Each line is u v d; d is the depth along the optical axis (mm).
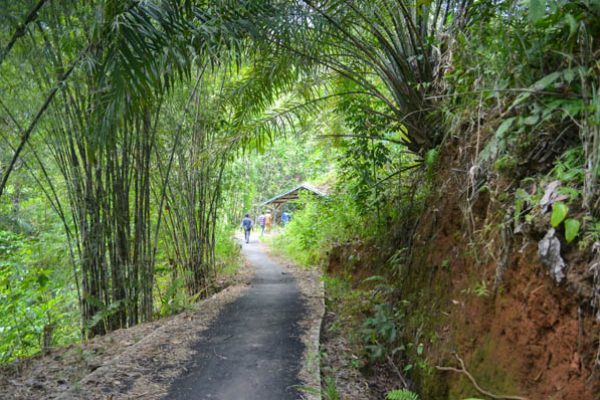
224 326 4340
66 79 3057
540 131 2260
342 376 3229
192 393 2746
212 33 3293
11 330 3939
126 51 2559
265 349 3602
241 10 3662
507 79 2391
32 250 5227
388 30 4309
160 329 4215
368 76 5707
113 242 4508
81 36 3135
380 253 5254
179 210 6555
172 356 3424
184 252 6641
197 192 6875
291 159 22547
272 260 10781
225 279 7836
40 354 3760
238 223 15883
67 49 3172
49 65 3236
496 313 2299
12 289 4250
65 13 2850
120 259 4586
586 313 1729
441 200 3506
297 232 10523
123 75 2568
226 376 3025
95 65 3002
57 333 4789
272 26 3898
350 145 5477
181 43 3092
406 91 4270
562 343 1830
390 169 5824
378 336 3867
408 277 4027
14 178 5098
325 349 3717
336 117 6188
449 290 3018
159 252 6754
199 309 5129
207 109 6113
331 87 5883
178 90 5289
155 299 6715
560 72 2031
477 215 2744
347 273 6355
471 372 2385
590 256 1753
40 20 2795
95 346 3844
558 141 2195
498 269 2299
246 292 6223
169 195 6402
